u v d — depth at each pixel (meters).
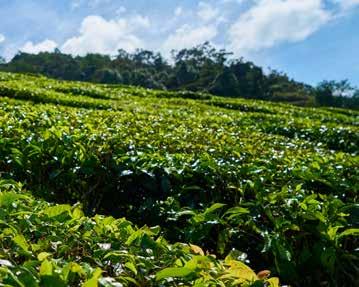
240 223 5.05
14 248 3.11
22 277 2.51
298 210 5.18
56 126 7.90
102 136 7.27
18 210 3.75
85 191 6.31
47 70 152.25
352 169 7.47
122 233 3.62
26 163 6.36
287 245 4.82
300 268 4.83
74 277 2.72
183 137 8.78
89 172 6.14
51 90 19.62
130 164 6.21
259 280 3.11
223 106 26.11
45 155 6.44
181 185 6.07
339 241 4.98
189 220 5.12
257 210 5.24
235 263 3.32
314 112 28.38
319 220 5.02
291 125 16.77
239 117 17.59
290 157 7.88
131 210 6.21
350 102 127.06
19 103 12.45
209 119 14.21
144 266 3.12
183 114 14.88
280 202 5.36
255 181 5.70
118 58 155.88
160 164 6.16
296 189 5.60
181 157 6.54
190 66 143.00
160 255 3.40
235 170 6.22
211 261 3.33
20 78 24.58
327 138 15.87
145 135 8.38
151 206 5.80
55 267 2.72
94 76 139.00
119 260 3.19
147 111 14.49
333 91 127.25
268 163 6.95
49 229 3.52
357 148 15.53
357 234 4.86
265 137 11.15
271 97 129.00
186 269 2.95
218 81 125.62
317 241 4.98
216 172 6.06
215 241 5.23
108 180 6.26
